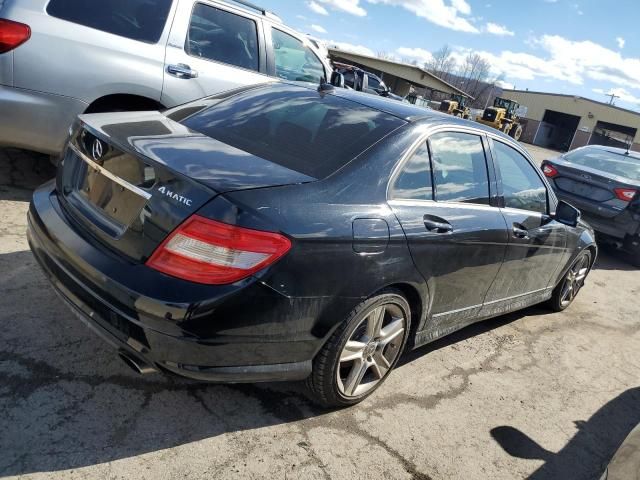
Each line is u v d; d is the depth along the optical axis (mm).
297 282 2094
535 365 3783
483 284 3340
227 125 2703
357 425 2654
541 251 3875
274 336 2129
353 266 2283
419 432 2723
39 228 2404
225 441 2332
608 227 7094
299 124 2707
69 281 2166
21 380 2383
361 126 2701
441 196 2875
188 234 1936
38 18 3666
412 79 42750
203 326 1942
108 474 2021
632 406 3520
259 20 5066
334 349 2408
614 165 7750
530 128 56375
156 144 2246
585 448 2955
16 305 2889
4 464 1962
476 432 2844
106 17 3990
